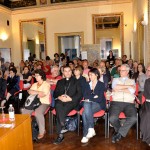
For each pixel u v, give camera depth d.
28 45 11.59
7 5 11.00
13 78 5.50
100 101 3.73
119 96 3.74
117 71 5.40
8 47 11.12
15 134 2.43
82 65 6.19
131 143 3.53
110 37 11.06
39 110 3.78
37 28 11.16
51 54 11.02
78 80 4.11
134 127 4.27
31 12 11.08
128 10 10.01
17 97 4.96
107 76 5.21
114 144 3.51
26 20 11.20
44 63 7.86
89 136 3.61
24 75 5.69
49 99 3.98
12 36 11.49
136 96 3.88
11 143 2.33
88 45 10.09
